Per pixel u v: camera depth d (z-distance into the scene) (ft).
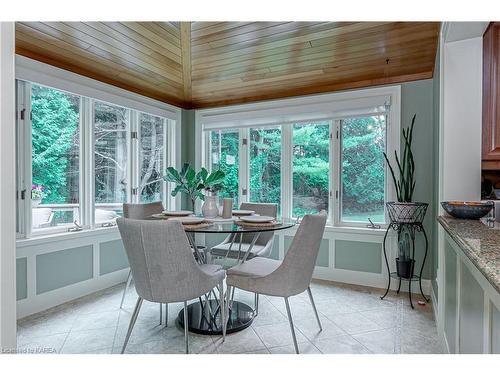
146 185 12.58
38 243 8.57
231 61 10.44
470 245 3.65
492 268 2.77
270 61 10.21
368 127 11.06
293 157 12.42
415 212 9.21
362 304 9.14
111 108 11.15
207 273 6.88
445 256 6.23
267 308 8.88
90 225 10.27
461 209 5.75
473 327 3.94
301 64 10.21
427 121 9.80
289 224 7.77
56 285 9.04
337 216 11.51
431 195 9.75
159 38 9.11
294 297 9.73
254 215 9.02
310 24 8.31
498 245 3.63
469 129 6.47
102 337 7.10
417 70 9.81
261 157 13.05
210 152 14.11
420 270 9.89
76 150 10.03
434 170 8.99
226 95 12.89
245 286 6.77
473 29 6.07
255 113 12.69
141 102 11.91
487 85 6.36
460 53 6.48
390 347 6.68
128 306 8.99
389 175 10.46
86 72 9.82
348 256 11.03
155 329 7.54
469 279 4.15
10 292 2.57
